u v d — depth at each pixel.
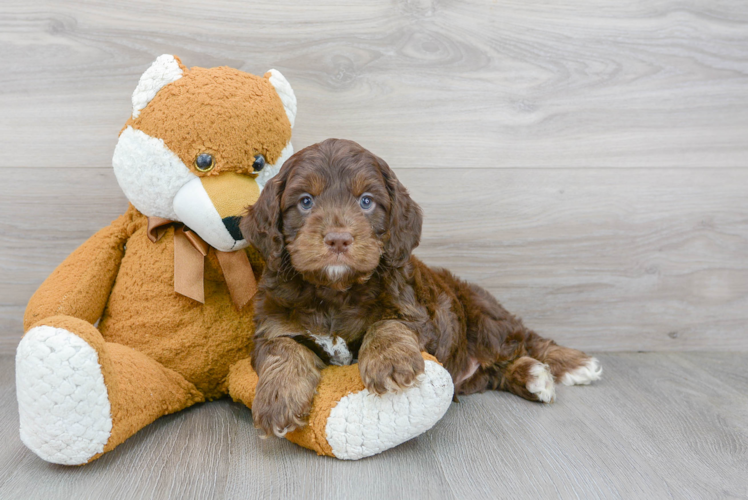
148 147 0.62
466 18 0.80
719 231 0.85
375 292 0.62
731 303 0.85
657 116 0.83
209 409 0.67
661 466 0.57
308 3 0.78
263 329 0.62
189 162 0.62
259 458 0.58
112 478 0.55
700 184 0.84
